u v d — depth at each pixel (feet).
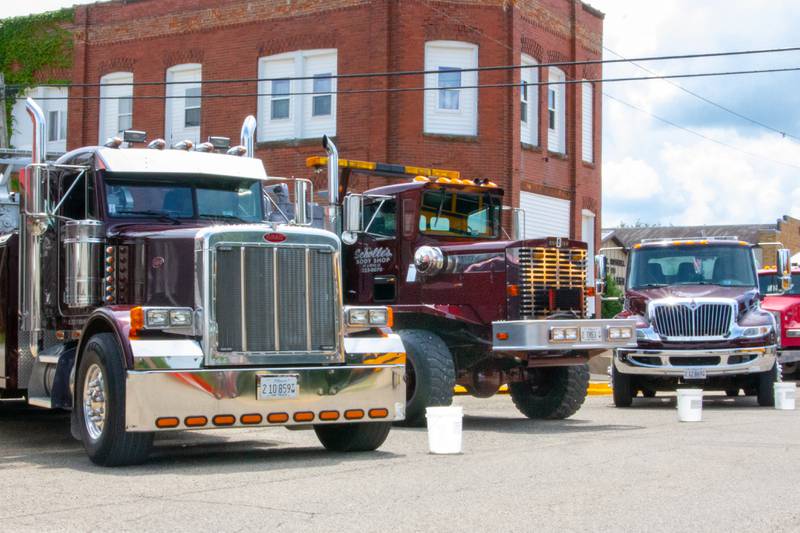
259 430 43.42
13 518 23.12
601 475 29.35
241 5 97.91
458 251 45.85
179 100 102.12
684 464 31.65
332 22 93.45
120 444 30.73
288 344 32.12
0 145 79.71
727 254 61.11
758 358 56.59
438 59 92.22
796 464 31.65
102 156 36.09
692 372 56.49
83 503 24.98
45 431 43.42
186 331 31.01
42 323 37.40
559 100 103.55
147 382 30.09
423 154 90.79
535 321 42.73
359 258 49.24
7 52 108.47
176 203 37.04
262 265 31.91
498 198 50.01
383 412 33.47
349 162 49.01
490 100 92.89
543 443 37.70
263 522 22.44
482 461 32.48
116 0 104.58
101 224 35.14
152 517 23.07
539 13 98.73
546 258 44.83
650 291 59.62
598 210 108.78
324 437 35.99
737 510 23.94
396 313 45.70
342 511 23.73
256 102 97.50
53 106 108.27
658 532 21.49
